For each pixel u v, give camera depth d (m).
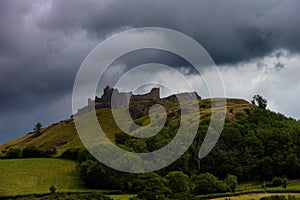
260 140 160.75
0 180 146.25
